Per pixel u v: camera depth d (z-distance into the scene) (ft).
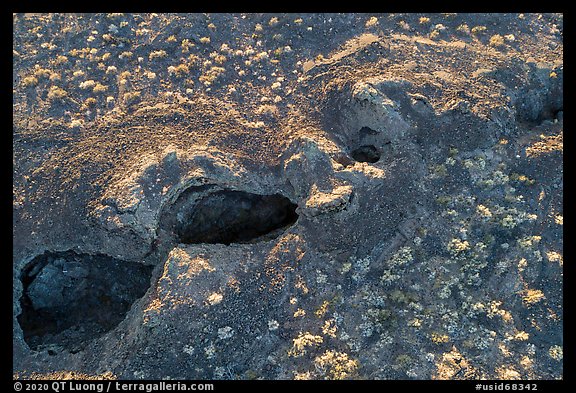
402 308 92.99
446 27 120.06
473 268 95.14
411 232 98.27
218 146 100.73
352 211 96.53
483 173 101.40
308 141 99.04
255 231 105.29
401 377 86.74
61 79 107.96
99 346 93.25
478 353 88.74
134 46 113.29
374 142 104.99
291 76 112.37
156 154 97.55
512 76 111.34
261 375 88.53
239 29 118.11
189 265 92.38
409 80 106.83
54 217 96.48
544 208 99.09
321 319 91.91
